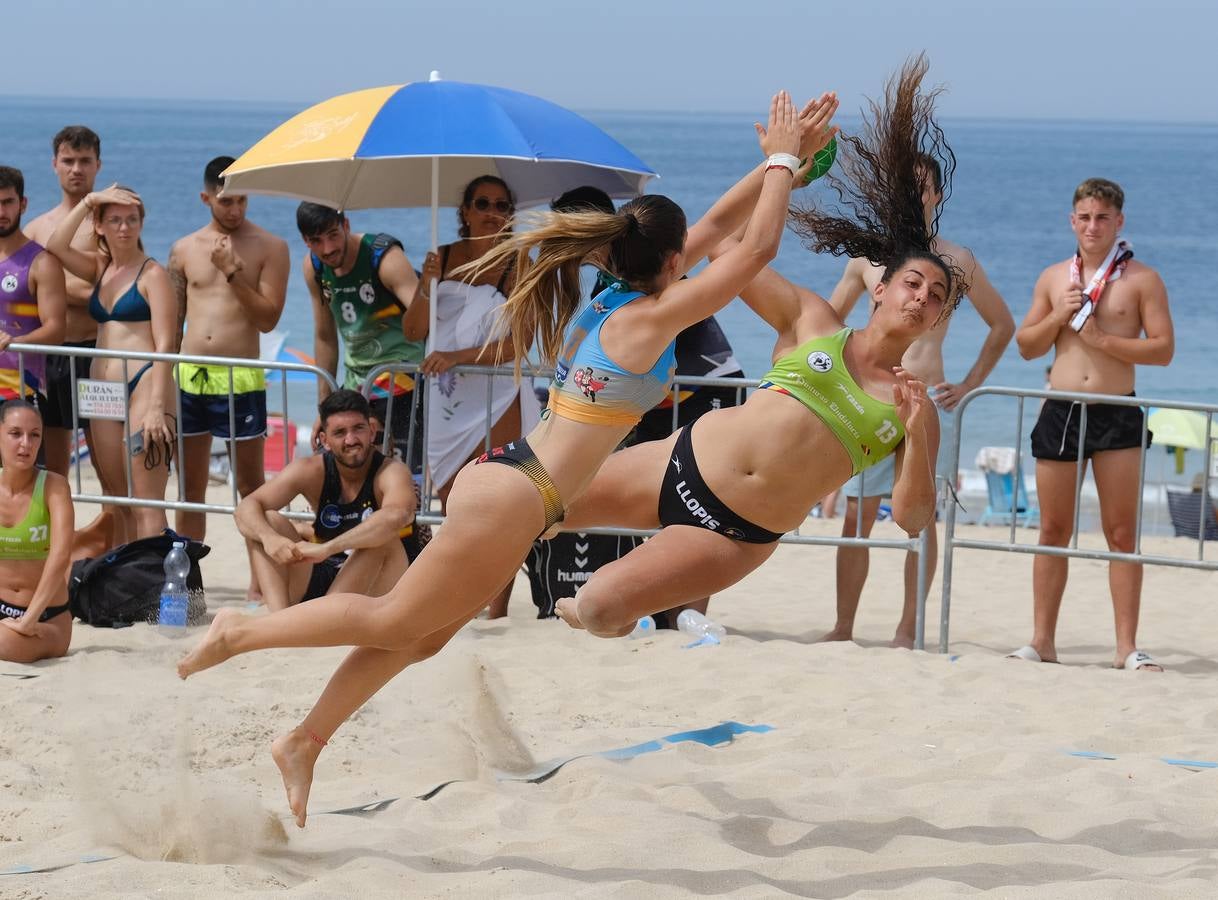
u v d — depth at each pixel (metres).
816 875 11.17
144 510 22.22
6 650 18.03
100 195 22.14
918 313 11.94
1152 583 28.91
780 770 13.97
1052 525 20.45
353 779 13.79
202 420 22.92
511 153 19.33
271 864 11.29
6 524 18.36
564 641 20.22
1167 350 19.66
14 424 18.27
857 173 13.27
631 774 13.97
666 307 10.83
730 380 20.06
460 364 20.73
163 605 20.09
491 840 11.92
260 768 13.89
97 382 21.72
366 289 21.77
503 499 10.72
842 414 11.84
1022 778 13.95
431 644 11.71
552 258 11.12
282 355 57.88
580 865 11.29
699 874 11.07
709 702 17.25
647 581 11.72
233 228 22.84
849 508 21.58
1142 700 17.45
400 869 10.97
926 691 17.81
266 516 19.45
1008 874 11.21
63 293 22.72
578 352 11.10
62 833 11.96
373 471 19.75
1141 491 19.94
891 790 13.55
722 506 11.94
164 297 22.28
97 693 16.55
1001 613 25.56
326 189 23.61
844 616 21.70
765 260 10.93
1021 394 19.86
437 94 20.30
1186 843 12.07
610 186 23.38
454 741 14.70
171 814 11.94
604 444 11.07
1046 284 20.55
